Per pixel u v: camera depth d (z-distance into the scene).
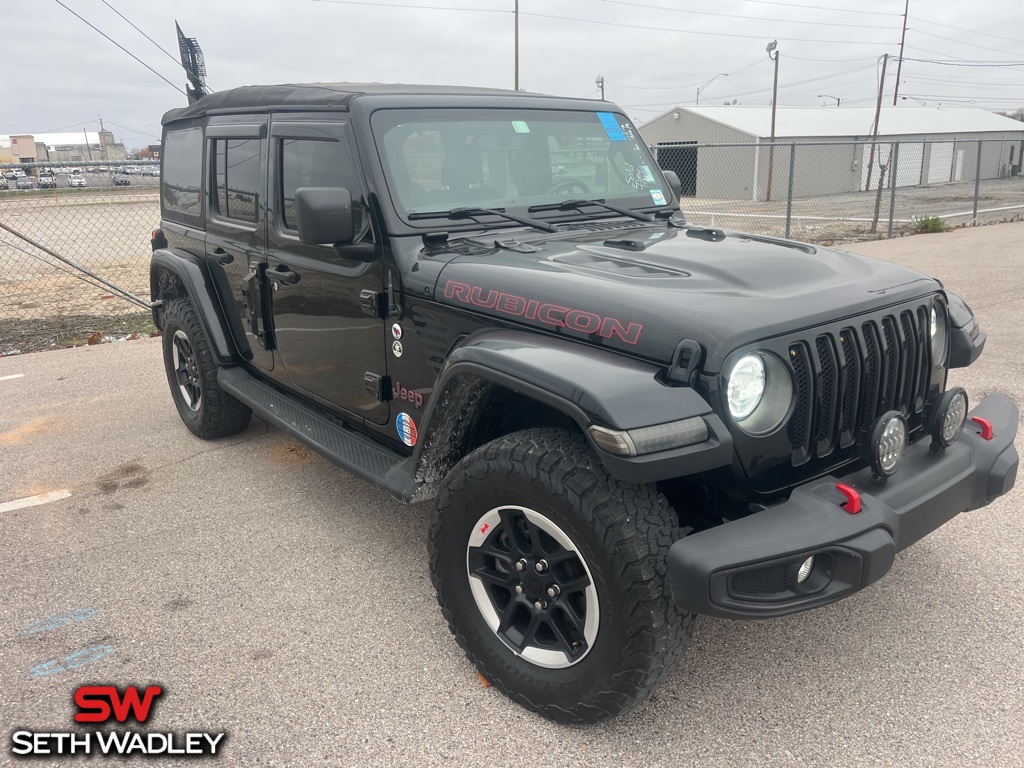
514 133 3.38
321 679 2.68
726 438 2.08
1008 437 2.71
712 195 32.53
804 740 2.34
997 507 3.75
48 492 4.25
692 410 2.07
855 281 2.61
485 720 2.47
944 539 3.48
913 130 41.34
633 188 3.75
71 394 6.01
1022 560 3.29
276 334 3.88
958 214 17.98
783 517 2.10
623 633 2.14
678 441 2.03
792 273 2.61
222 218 4.26
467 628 2.59
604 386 2.08
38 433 5.18
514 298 2.54
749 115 38.78
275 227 3.66
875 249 12.56
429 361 2.89
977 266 10.30
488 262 2.76
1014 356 6.08
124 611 3.11
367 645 2.87
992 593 3.06
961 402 2.51
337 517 3.90
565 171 3.53
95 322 8.55
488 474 2.36
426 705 2.55
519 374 2.26
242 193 3.98
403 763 2.31
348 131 3.11
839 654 2.73
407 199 3.01
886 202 24.73
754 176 31.20
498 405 2.67
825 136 35.09
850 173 34.72
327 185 3.26
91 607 3.14
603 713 2.29
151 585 3.30
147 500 4.13
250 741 2.40
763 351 2.18
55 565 3.47
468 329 2.69
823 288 2.49
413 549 3.57
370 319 3.14
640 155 3.88
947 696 2.51
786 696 2.53
